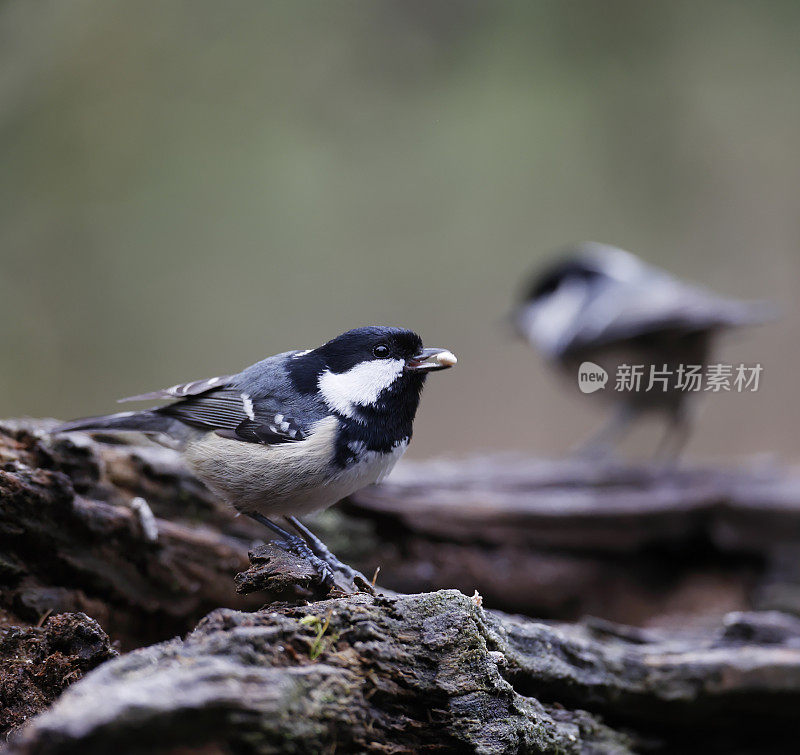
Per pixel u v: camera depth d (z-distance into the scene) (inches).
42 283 580.7
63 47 579.2
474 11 601.3
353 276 615.2
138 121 594.6
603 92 606.2
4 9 555.5
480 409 598.2
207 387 201.3
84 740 93.6
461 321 616.7
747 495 315.6
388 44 606.2
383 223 619.2
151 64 593.9
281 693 109.0
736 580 316.2
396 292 613.6
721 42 590.6
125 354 585.9
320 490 189.9
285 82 609.9
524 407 596.7
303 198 613.9
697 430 543.2
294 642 125.3
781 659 192.4
